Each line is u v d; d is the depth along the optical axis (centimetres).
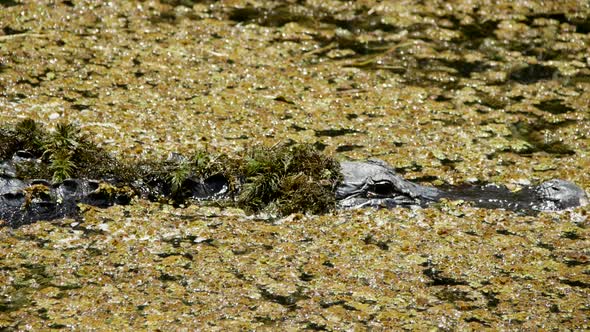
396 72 3666
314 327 2086
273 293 2211
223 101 3269
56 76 3344
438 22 4175
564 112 3416
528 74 3738
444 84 3594
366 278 2305
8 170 2544
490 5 4394
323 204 2625
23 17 3812
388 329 2097
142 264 2300
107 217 2508
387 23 4119
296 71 3591
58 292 2161
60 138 2656
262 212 2605
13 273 2228
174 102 3222
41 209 2498
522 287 2312
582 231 2603
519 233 2578
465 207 2692
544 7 4425
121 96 3231
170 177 2656
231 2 4191
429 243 2492
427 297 2239
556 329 2136
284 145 2844
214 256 2352
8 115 2991
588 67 3838
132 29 3806
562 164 3009
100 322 2048
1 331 2003
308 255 2394
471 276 2348
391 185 2695
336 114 3259
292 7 4200
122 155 2791
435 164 2961
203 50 3681
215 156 2753
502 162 3012
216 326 2058
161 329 2034
